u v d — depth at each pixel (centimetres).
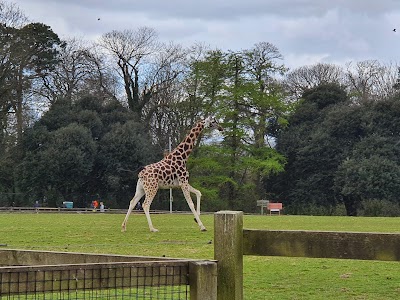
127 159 4981
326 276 1059
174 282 527
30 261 605
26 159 4812
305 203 5184
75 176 4844
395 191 4759
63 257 591
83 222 2481
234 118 4788
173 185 1981
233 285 543
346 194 4828
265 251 569
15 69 5022
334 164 5150
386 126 5050
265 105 4834
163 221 2559
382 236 546
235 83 4838
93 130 5116
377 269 1127
